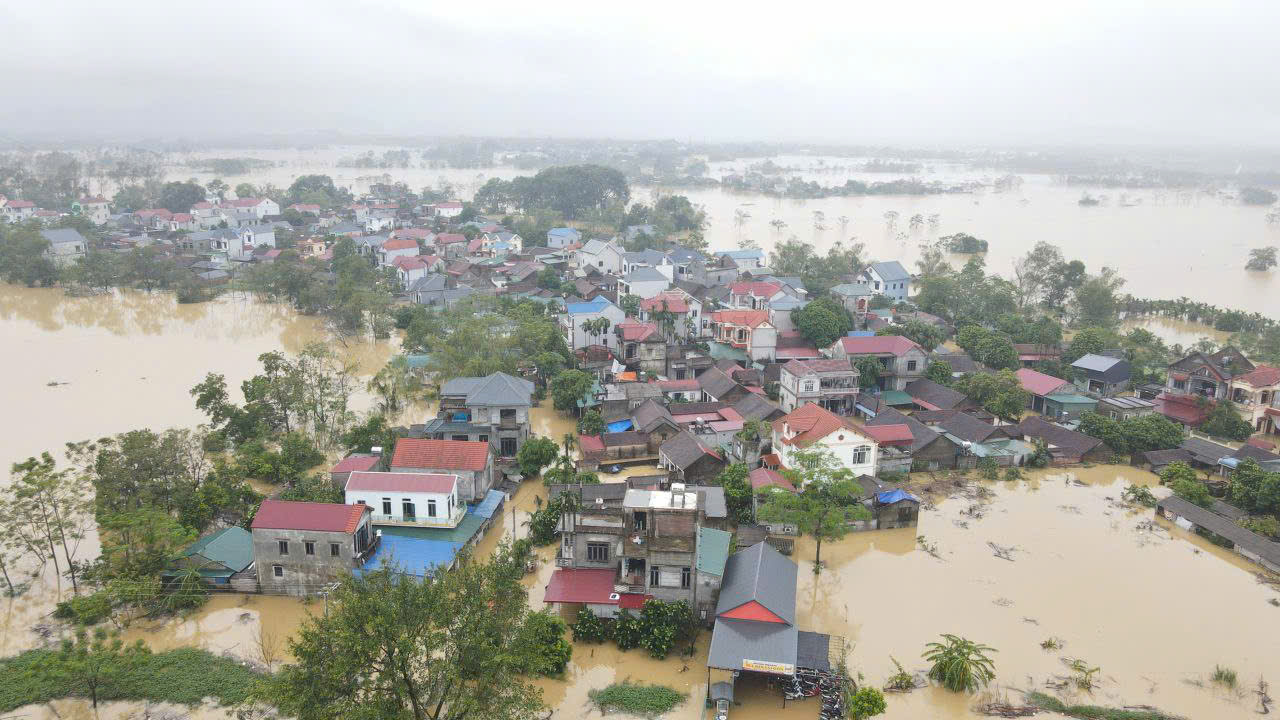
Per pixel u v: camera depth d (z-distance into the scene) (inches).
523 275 6195.9
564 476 2901.1
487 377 3312.0
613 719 1812.3
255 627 2142.0
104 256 6102.4
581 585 2204.7
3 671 1913.1
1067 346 4776.1
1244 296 6609.3
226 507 2605.8
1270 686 1975.9
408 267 6289.4
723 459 3019.2
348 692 1501.0
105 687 1872.5
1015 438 3523.6
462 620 1582.2
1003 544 2682.1
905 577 2464.3
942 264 6692.9
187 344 4771.2
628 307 4724.4
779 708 1857.8
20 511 2348.7
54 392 3882.9
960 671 1918.1
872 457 2994.6
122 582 2118.6
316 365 4005.9
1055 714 1866.4
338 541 2233.0
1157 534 2770.7
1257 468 2928.2
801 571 2495.1
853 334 4269.2
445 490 2485.2
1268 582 2464.3
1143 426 3385.8
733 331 4443.9
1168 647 2132.1
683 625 2074.3
